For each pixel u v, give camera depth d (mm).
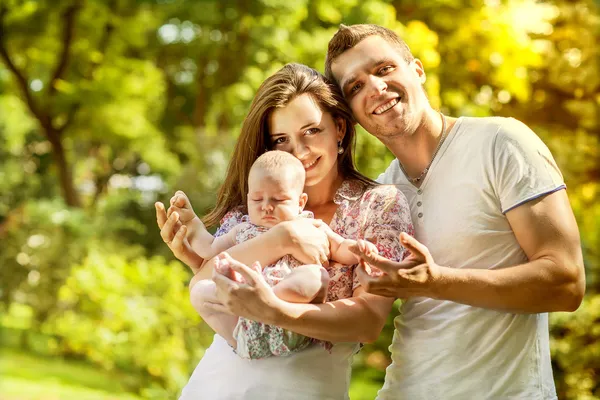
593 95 11602
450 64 13344
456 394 2525
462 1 13352
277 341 2350
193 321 8953
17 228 11438
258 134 2611
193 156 12305
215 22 13633
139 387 8672
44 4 14250
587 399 6715
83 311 9383
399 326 2730
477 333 2520
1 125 18328
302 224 2414
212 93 15430
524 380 2490
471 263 2551
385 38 2643
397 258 2414
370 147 8648
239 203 2779
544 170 2453
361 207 2510
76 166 20625
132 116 16109
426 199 2664
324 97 2553
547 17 12258
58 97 14867
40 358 10008
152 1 14648
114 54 15594
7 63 14805
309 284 2289
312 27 12469
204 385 2502
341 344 2461
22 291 11172
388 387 2727
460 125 2656
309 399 2375
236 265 2184
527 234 2424
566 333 7082
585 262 7586
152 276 9258
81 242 11359
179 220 2543
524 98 12602
